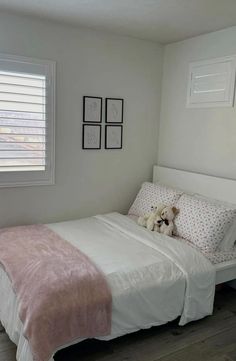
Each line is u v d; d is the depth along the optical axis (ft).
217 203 10.19
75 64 10.76
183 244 9.02
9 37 9.53
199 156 11.42
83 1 8.39
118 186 12.50
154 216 10.23
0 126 9.73
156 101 12.85
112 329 6.90
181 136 12.10
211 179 10.64
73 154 11.24
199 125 11.32
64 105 10.77
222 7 8.55
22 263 7.40
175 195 10.80
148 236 9.50
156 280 7.50
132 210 11.95
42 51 10.11
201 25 10.04
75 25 10.46
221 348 7.57
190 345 7.63
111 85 11.62
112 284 6.98
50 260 7.50
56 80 10.49
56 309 6.14
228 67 10.14
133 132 12.48
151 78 12.53
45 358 5.85
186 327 8.32
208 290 8.37
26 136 10.19
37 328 5.90
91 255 8.09
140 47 12.01
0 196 10.09
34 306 6.13
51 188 10.98
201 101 11.16
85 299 6.46
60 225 10.37
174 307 7.88
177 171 11.94
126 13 9.23
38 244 8.48
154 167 13.05
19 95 9.91
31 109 10.16
